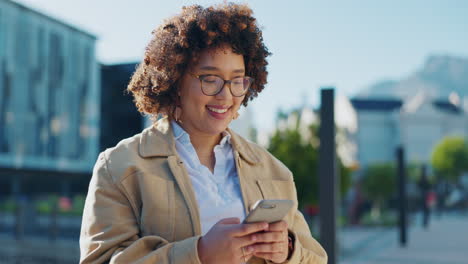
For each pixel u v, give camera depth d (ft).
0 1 75.25
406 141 189.98
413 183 152.66
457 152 183.93
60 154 88.28
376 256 41.32
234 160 5.67
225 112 5.22
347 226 82.12
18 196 66.59
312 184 43.29
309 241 5.77
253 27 5.34
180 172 5.16
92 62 94.89
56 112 88.43
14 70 80.64
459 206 162.20
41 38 85.10
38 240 48.62
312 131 44.42
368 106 190.19
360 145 185.78
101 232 4.90
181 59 5.12
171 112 5.51
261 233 4.56
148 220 4.96
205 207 5.21
